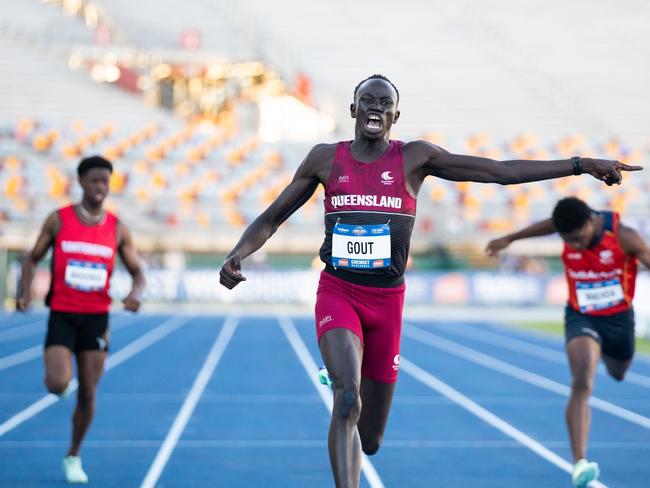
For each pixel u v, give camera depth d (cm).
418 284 9444
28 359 4744
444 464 2236
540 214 10275
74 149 10438
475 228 10144
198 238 9762
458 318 8681
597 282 2089
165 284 9256
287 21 13250
